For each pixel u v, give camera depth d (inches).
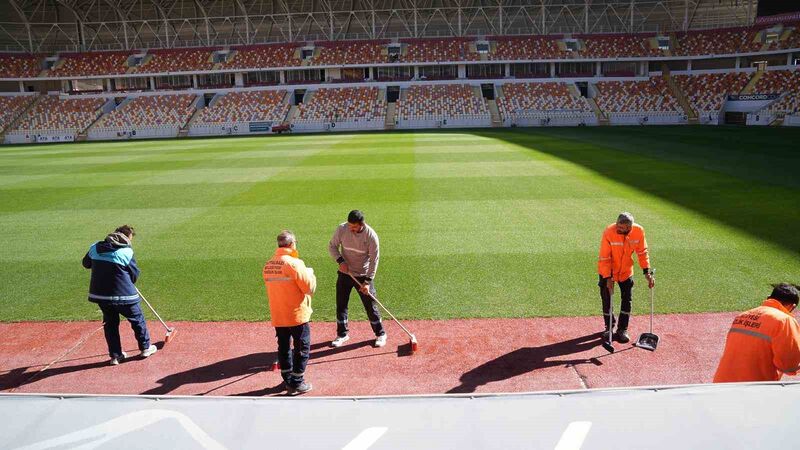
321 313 327.9
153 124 2085.4
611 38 2292.1
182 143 1605.6
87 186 792.9
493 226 511.8
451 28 2373.3
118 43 2429.9
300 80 2389.3
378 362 264.1
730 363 178.1
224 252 453.7
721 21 2250.2
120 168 996.6
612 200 606.9
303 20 2400.3
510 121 2066.9
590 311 318.3
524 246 446.6
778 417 122.3
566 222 518.3
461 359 265.1
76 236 515.5
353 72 2380.7
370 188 717.9
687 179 721.6
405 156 1059.3
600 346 274.4
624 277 266.5
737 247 425.4
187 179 834.2
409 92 2256.4
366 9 2345.0
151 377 254.4
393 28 2402.8
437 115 2091.5
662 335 283.3
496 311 321.4
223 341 292.8
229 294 361.4
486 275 382.3
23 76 2278.5
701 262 393.7
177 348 285.1
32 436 119.7
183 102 2236.7
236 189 736.3
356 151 1186.6
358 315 324.2
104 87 2418.8
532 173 802.8
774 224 486.9
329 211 593.0
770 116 1811.0
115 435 120.1
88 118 2119.8
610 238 263.0
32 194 737.0
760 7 2187.5
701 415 123.6
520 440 117.8
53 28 2390.5
